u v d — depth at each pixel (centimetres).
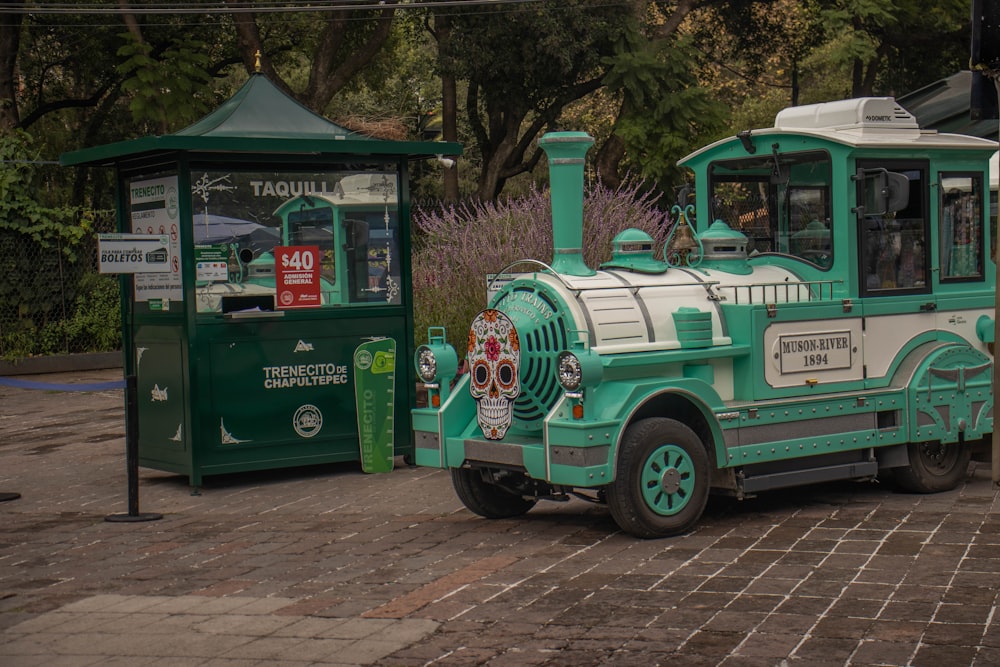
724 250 791
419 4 2036
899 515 751
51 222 1852
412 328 1002
